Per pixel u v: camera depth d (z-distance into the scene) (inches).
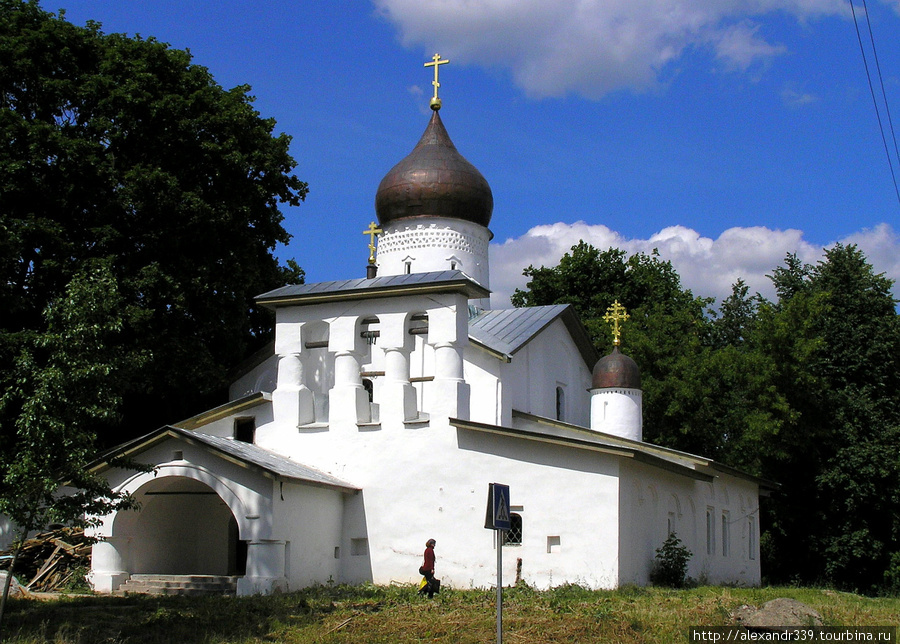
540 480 1034.7
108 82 1236.5
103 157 1222.9
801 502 1717.5
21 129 1172.5
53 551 1069.8
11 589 934.4
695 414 1720.0
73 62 1256.8
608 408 1376.7
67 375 691.4
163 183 1219.9
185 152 1284.4
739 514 1440.7
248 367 1385.3
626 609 801.6
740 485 1453.0
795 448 1699.1
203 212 1245.7
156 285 1208.8
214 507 1194.6
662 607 813.2
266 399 1163.3
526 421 1266.0
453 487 1070.4
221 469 1016.9
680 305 2183.8
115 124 1243.8
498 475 1055.0
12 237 1069.8
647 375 1796.3
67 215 1227.9
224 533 1186.0
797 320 1694.1
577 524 1008.9
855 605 927.0
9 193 1171.9
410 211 1491.1
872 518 1691.7
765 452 1635.1
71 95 1235.2
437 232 1482.5
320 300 1154.7
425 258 1476.4
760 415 1615.4
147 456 1043.9
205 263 1286.9
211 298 1301.7
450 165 1499.8
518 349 1286.9
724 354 1707.7
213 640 708.0
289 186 1445.6
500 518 594.2
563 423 1255.5
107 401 713.0
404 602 887.1
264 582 975.0
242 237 1332.4
